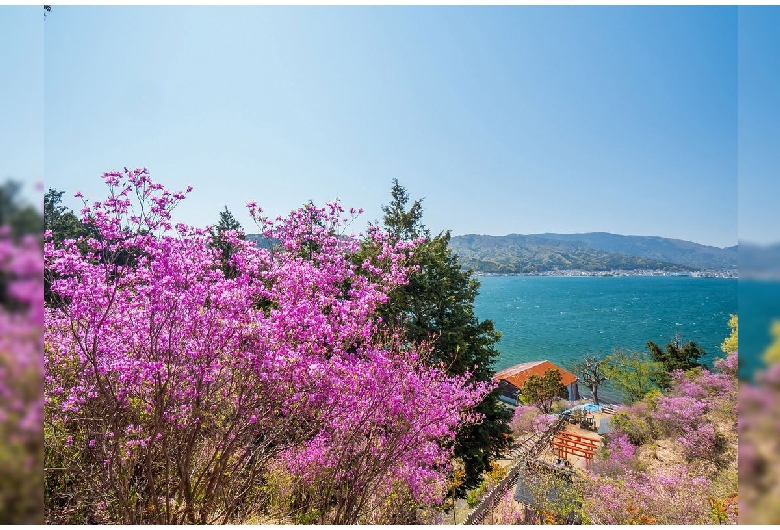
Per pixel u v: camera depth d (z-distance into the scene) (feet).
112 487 10.60
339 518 13.28
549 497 26.48
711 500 20.99
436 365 19.66
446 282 35.42
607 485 23.61
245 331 10.37
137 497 11.93
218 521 11.88
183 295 10.49
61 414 10.77
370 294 13.62
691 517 19.75
